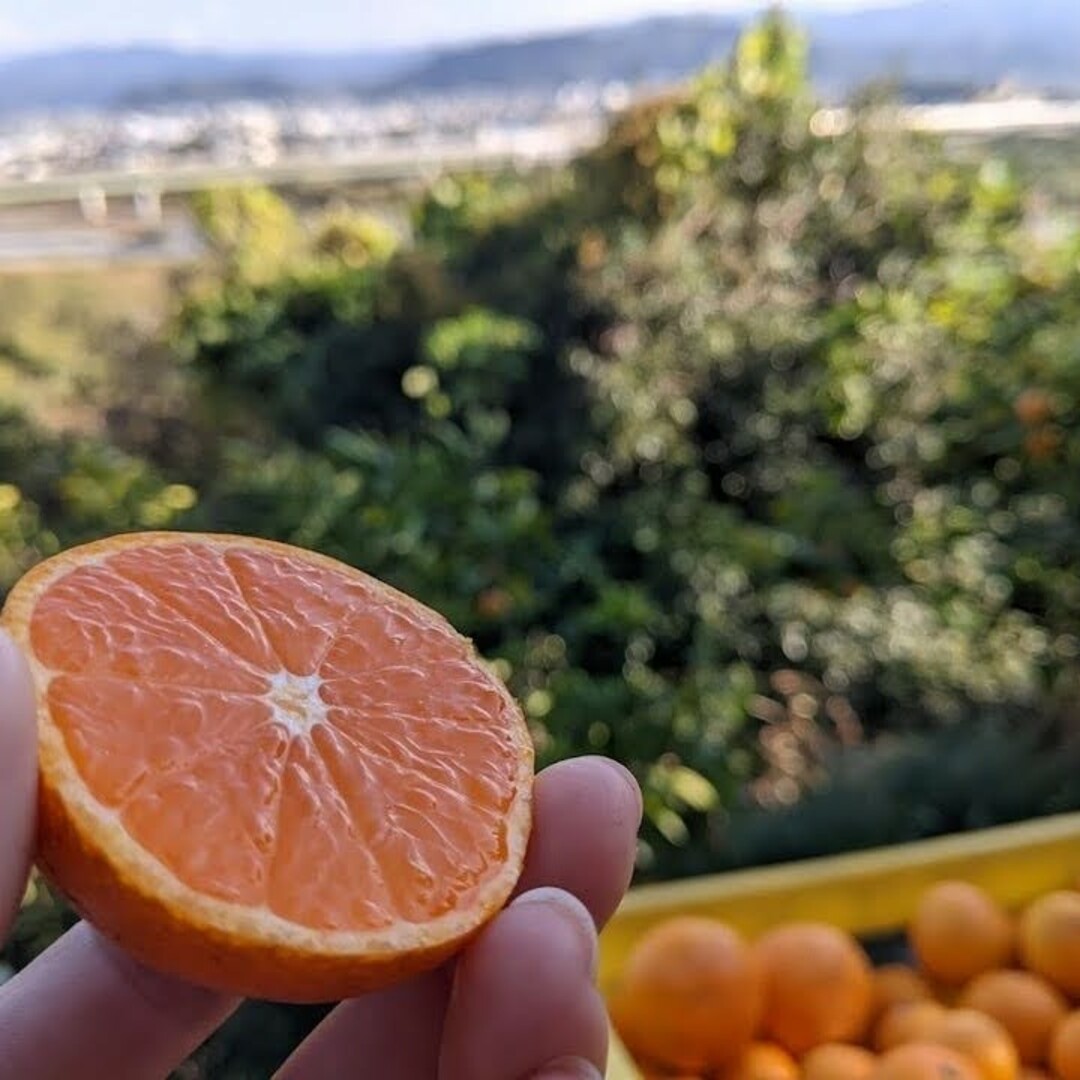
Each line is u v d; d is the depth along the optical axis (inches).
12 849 10.9
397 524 38.6
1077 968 23.9
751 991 22.9
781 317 48.6
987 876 26.4
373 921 11.9
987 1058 22.2
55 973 15.6
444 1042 12.5
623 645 39.5
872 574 44.2
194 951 11.3
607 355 46.9
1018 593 43.6
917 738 37.2
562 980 11.7
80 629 12.5
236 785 12.1
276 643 13.5
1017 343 44.7
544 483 45.9
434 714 13.8
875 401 47.0
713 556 42.4
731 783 35.1
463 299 48.7
